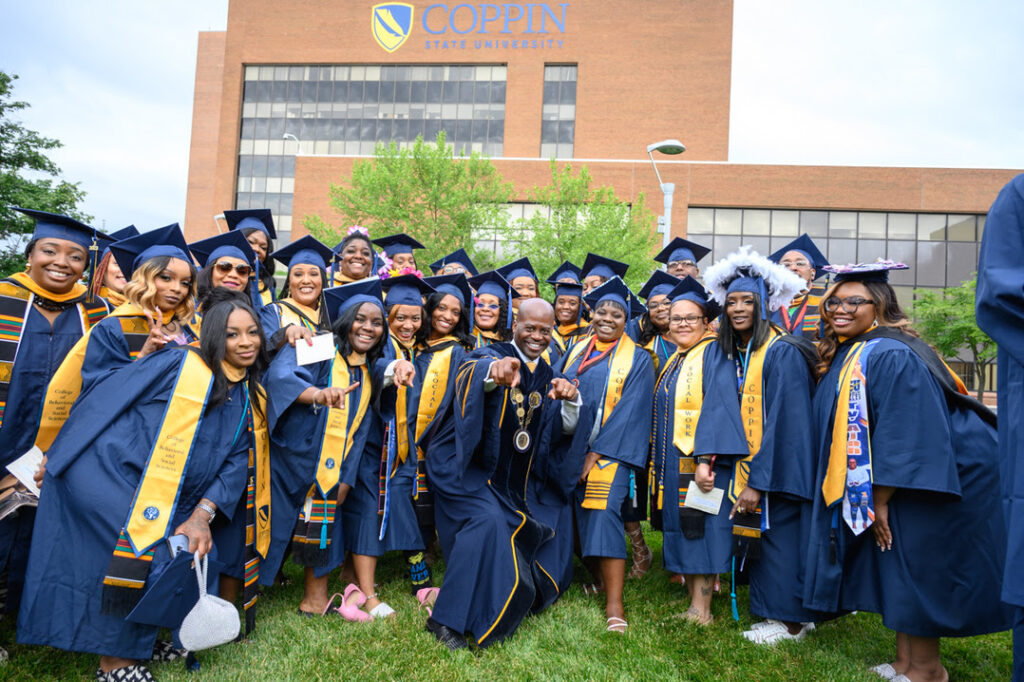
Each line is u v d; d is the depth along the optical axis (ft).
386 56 135.33
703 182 105.29
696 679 11.28
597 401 14.76
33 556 10.02
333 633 12.26
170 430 10.36
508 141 130.72
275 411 12.03
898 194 103.65
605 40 130.21
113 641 9.74
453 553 12.77
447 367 14.65
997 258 7.77
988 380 94.02
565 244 56.95
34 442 12.07
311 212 107.24
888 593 11.12
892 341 11.55
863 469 11.17
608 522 13.79
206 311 11.86
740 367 13.96
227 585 12.29
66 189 56.65
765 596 12.98
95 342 11.40
